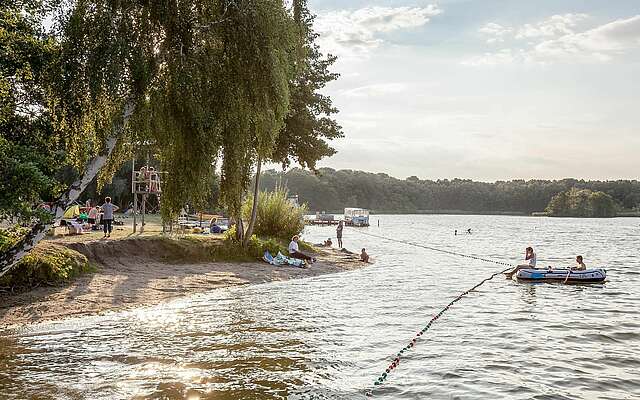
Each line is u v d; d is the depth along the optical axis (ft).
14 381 34.17
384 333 50.24
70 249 76.02
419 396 33.19
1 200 43.19
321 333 49.39
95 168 48.16
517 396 33.73
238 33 49.93
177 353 41.19
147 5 46.19
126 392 32.40
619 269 120.26
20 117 50.93
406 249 172.65
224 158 53.21
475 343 47.29
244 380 35.19
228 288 74.79
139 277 75.66
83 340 44.57
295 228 127.65
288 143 113.39
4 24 47.34
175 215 52.42
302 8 57.62
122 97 45.78
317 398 32.19
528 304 69.26
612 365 41.32
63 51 43.83
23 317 51.78
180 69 47.62
